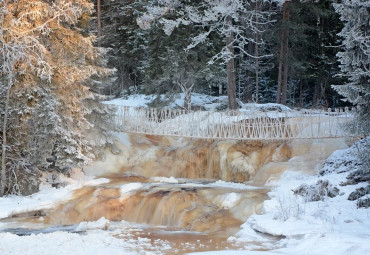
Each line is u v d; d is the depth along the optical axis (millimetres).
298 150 19953
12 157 17594
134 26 35031
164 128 23438
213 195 16234
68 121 18328
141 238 12688
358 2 14664
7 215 15172
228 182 19938
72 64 18328
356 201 13789
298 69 33156
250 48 36125
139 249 11383
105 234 13391
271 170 19031
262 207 14703
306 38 33938
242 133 21672
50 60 17984
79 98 19016
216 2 26719
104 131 21078
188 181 20250
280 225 12586
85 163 18391
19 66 17500
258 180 19266
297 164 18938
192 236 13289
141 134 23844
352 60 15281
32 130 17781
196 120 23312
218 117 23281
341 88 15391
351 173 15469
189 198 16094
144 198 16344
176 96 29484
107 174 20547
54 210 15891
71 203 16438
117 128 22500
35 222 15086
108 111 21266
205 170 21781
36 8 17297
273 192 16000
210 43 27875
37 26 17281
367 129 15336
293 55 33406
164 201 15922
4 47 16984
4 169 16875
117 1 37438
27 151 17469
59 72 18172
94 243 11672
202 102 30984
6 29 16734
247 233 13070
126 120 23969
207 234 13617
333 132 20141
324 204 14055
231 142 21562
